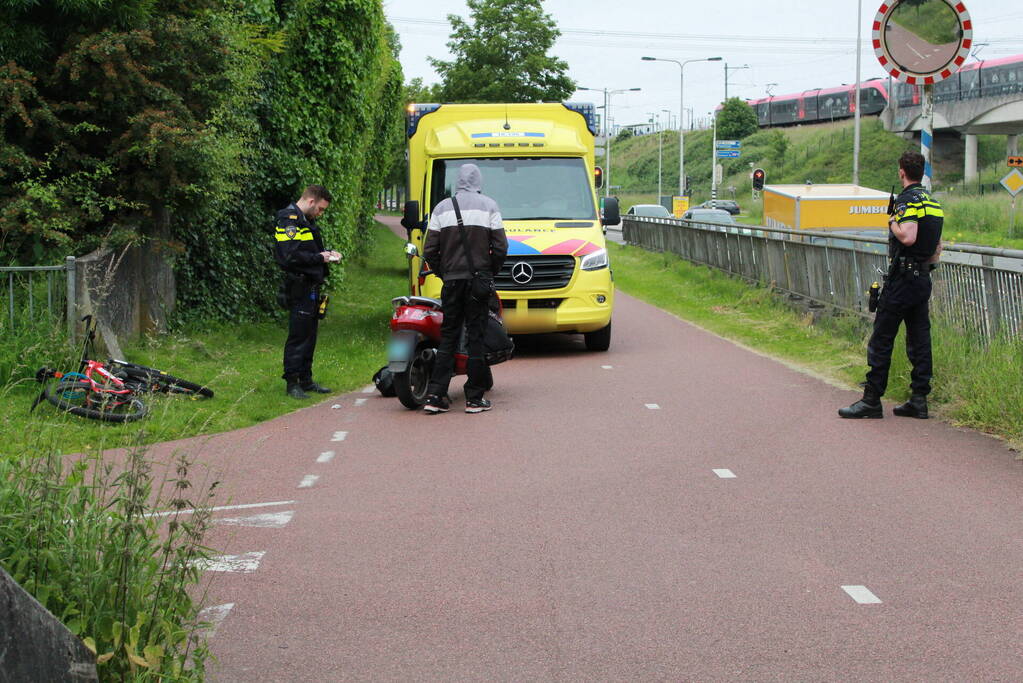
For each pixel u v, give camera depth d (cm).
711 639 425
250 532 571
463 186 923
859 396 976
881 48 1039
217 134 1218
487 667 401
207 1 1221
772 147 9425
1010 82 6612
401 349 931
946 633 428
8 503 323
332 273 1875
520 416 903
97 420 771
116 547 329
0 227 1008
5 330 873
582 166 1377
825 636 426
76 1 1042
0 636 248
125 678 308
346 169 1891
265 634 434
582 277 1272
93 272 980
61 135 1084
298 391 988
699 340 1426
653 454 753
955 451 747
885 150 8881
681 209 5778
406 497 641
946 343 950
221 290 1416
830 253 1469
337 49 1652
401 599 472
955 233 4197
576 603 466
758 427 842
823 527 573
